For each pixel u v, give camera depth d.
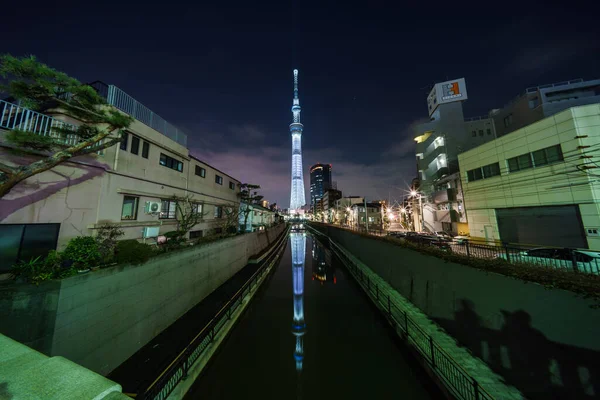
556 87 31.80
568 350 5.73
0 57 5.86
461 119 40.03
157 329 10.01
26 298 5.80
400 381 8.58
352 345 11.04
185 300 12.28
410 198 49.38
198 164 18.95
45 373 1.73
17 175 6.18
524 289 6.93
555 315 6.11
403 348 10.14
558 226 14.92
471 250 13.16
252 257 25.03
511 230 18.06
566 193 14.51
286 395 7.90
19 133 6.32
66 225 8.76
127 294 8.46
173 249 11.97
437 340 9.37
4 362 1.85
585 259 9.34
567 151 14.46
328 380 8.63
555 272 6.63
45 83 6.43
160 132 14.49
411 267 13.86
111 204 10.65
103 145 8.09
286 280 23.23
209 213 20.53
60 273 6.55
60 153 6.94
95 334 7.18
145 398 5.86
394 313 12.26
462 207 29.12
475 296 8.66
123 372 7.65
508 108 36.94
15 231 7.36
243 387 8.29
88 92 7.35
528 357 6.57
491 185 19.73
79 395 1.52
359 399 7.75
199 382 8.32
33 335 5.77
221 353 10.34
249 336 11.88
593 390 5.20
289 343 11.24
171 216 15.31
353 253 30.89
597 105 13.81
